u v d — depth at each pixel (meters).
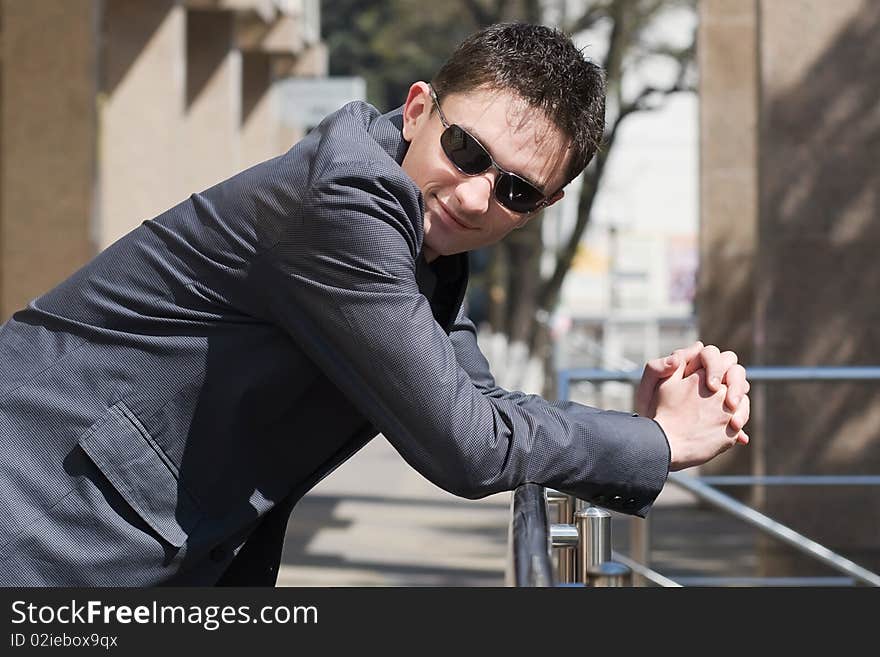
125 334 2.59
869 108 9.77
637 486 2.64
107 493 2.56
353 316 2.46
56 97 13.79
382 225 2.46
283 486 2.68
